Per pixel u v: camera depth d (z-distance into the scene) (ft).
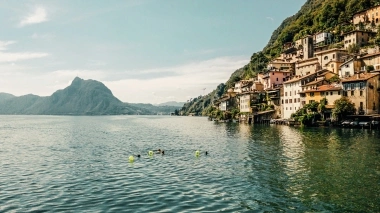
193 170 126.82
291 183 104.06
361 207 81.05
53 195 92.07
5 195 92.32
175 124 535.19
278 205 82.53
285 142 208.23
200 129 376.89
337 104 311.88
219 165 136.56
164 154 171.73
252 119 451.53
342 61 408.87
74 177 115.65
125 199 87.66
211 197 89.35
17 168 133.69
